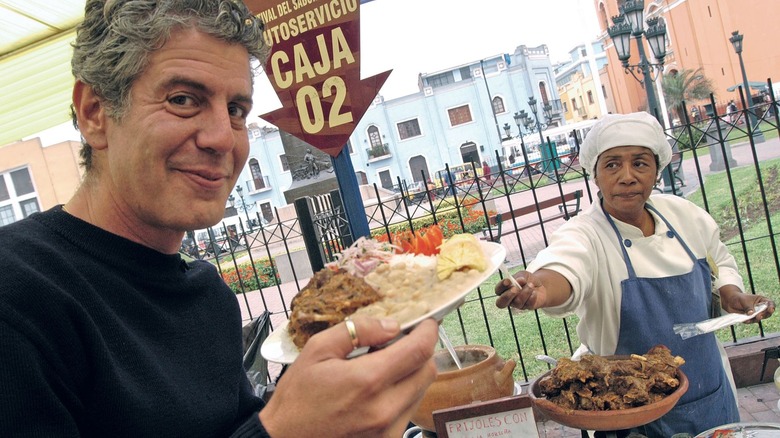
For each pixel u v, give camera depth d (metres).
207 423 1.33
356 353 1.00
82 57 1.21
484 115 47.47
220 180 1.28
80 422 1.16
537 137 34.19
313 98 2.73
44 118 4.38
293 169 8.66
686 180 14.91
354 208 2.94
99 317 1.21
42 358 1.08
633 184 2.21
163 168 1.22
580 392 1.69
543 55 49.19
